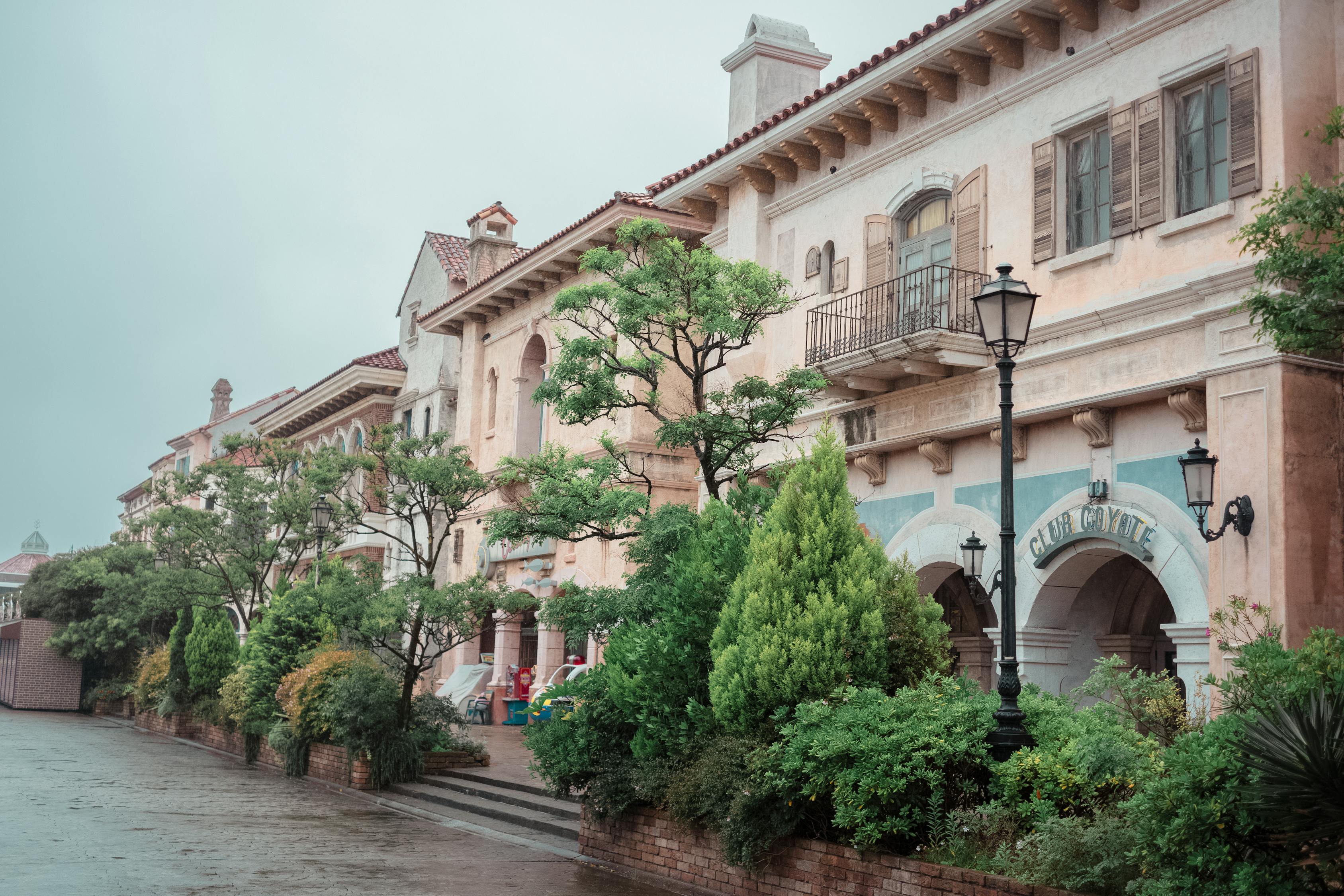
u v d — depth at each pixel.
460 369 34.75
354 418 42.88
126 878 11.58
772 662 11.92
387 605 21.56
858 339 18.92
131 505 77.75
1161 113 15.16
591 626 15.67
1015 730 10.53
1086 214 16.30
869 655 12.03
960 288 17.77
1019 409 16.56
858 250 19.98
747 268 15.88
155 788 20.47
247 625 32.47
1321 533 13.27
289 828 15.89
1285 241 10.77
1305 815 7.15
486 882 12.40
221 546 32.72
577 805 16.94
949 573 18.53
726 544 13.88
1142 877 8.38
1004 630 10.71
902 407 18.59
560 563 29.20
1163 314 14.84
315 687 23.11
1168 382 14.42
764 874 11.62
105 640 47.38
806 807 11.35
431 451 35.03
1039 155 16.83
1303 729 7.28
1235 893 7.60
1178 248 14.84
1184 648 14.17
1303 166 13.80
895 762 10.43
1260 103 14.02
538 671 29.61
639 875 13.24
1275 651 8.80
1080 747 9.92
